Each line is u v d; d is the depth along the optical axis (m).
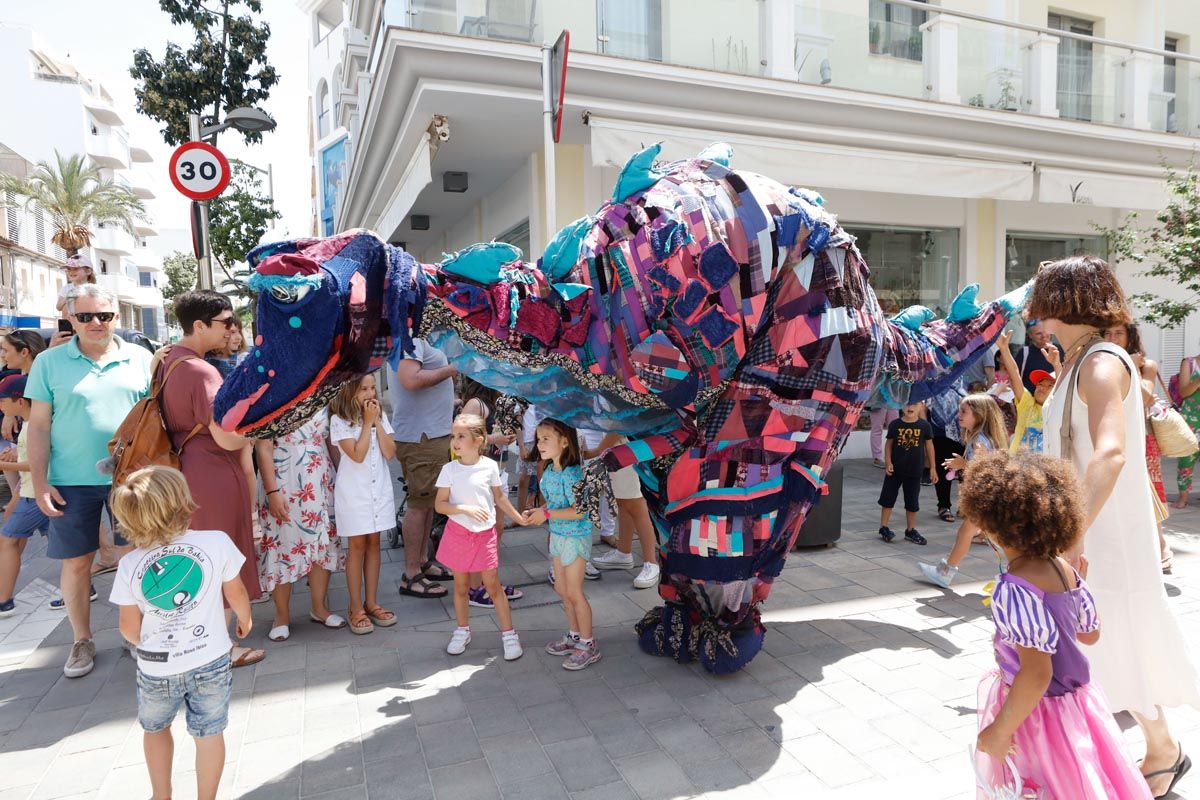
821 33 8.35
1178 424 4.65
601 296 3.20
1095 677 2.52
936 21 8.96
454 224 12.46
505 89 6.58
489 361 3.23
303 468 4.22
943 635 4.14
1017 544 1.96
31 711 3.50
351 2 15.12
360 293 2.75
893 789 2.75
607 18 7.17
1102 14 11.64
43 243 31.48
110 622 4.60
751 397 3.37
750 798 2.72
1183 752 2.80
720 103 7.54
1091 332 2.54
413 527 4.97
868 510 7.21
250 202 19.77
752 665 3.80
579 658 3.81
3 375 6.31
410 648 4.12
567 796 2.77
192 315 3.60
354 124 12.54
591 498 3.73
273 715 3.40
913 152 8.65
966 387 8.02
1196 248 8.02
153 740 2.59
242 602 2.73
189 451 3.58
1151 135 9.84
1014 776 2.00
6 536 4.65
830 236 3.43
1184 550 5.51
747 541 3.41
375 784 2.86
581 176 8.12
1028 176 9.09
